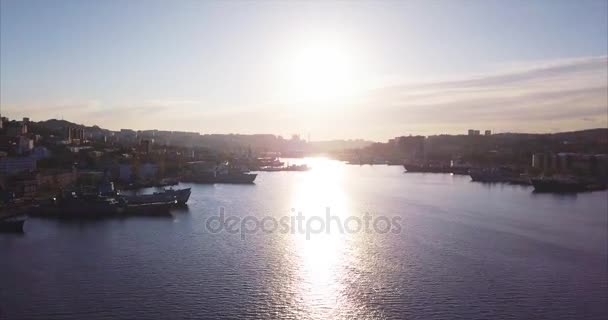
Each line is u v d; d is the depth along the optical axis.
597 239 168.50
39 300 105.88
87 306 103.38
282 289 113.75
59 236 163.38
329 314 101.06
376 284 117.81
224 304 105.12
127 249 145.75
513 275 126.12
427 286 116.94
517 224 195.38
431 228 182.62
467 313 102.69
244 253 142.12
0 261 132.38
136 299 107.00
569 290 116.50
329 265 131.50
